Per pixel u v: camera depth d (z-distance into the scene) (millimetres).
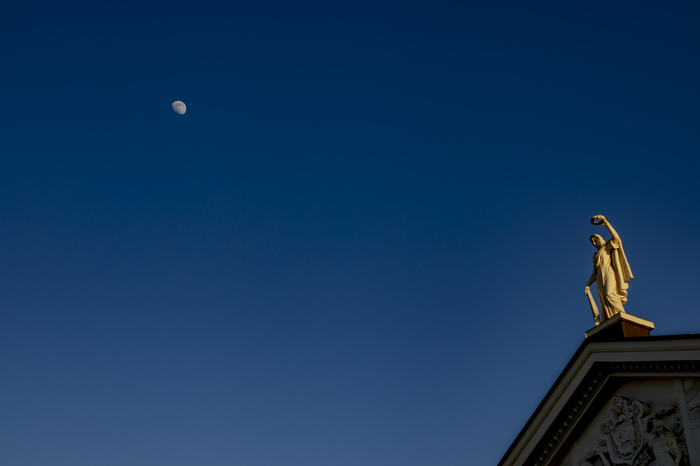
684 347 23719
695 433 22969
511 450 29047
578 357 26922
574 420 27125
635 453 24500
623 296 28141
